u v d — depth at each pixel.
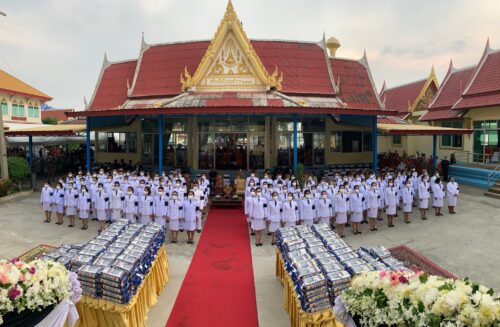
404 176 20.64
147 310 9.45
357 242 15.20
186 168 26.02
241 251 14.12
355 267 8.40
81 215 16.80
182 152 27.33
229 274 12.02
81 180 19.44
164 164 27.62
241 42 24.66
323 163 28.17
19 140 33.25
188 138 26.97
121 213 16.62
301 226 11.62
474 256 13.30
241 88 25.00
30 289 5.54
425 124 38.50
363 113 22.16
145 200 15.60
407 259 13.25
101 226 16.52
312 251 9.50
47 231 16.64
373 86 33.12
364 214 18.48
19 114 46.56
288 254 9.53
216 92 24.89
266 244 14.91
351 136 29.42
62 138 35.41
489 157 28.78
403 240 15.27
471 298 4.54
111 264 8.60
